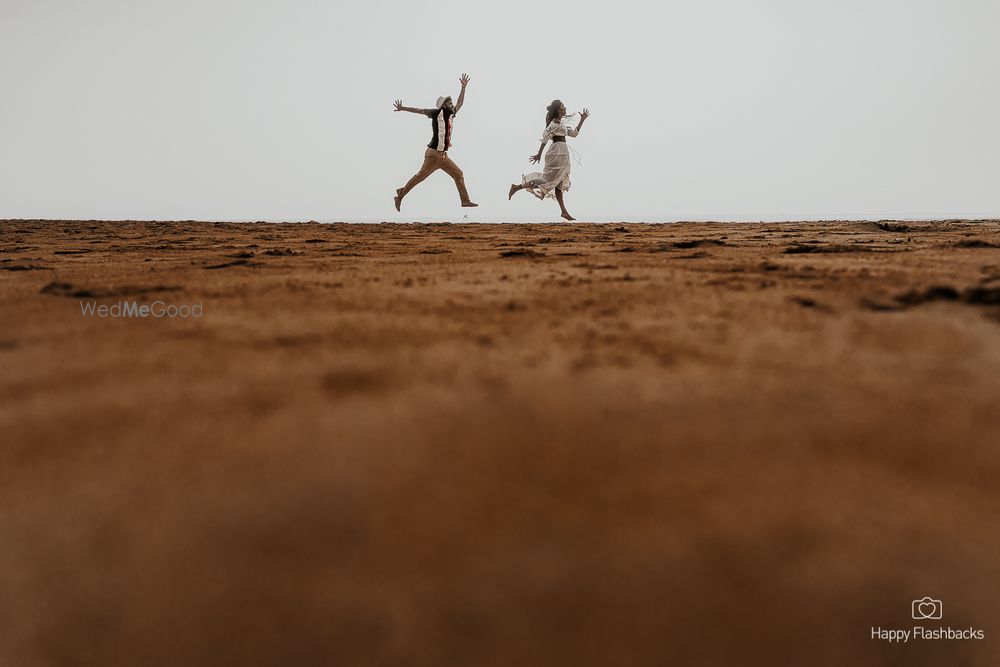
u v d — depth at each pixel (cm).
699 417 96
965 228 681
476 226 928
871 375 117
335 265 346
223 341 146
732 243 484
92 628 58
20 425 95
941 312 172
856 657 54
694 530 67
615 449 86
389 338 150
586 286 241
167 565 63
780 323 164
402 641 54
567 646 53
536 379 115
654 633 54
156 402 104
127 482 78
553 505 72
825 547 64
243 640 55
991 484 77
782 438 89
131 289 235
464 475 79
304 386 112
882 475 79
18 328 161
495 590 58
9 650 57
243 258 402
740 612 57
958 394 106
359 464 82
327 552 64
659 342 145
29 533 69
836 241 501
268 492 75
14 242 619
